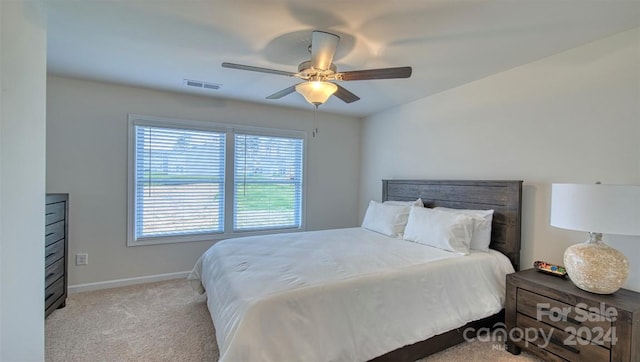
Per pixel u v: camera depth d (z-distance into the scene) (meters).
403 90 3.27
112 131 3.21
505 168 2.69
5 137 1.25
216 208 3.80
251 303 1.57
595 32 1.96
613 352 1.61
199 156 3.68
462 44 2.13
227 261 2.26
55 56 2.43
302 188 4.34
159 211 3.49
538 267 2.25
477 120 2.94
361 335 1.75
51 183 2.99
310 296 1.68
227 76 2.89
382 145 4.30
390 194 3.99
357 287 1.82
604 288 1.74
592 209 1.70
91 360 1.97
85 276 3.14
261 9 1.72
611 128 2.02
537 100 2.44
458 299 2.14
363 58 2.38
